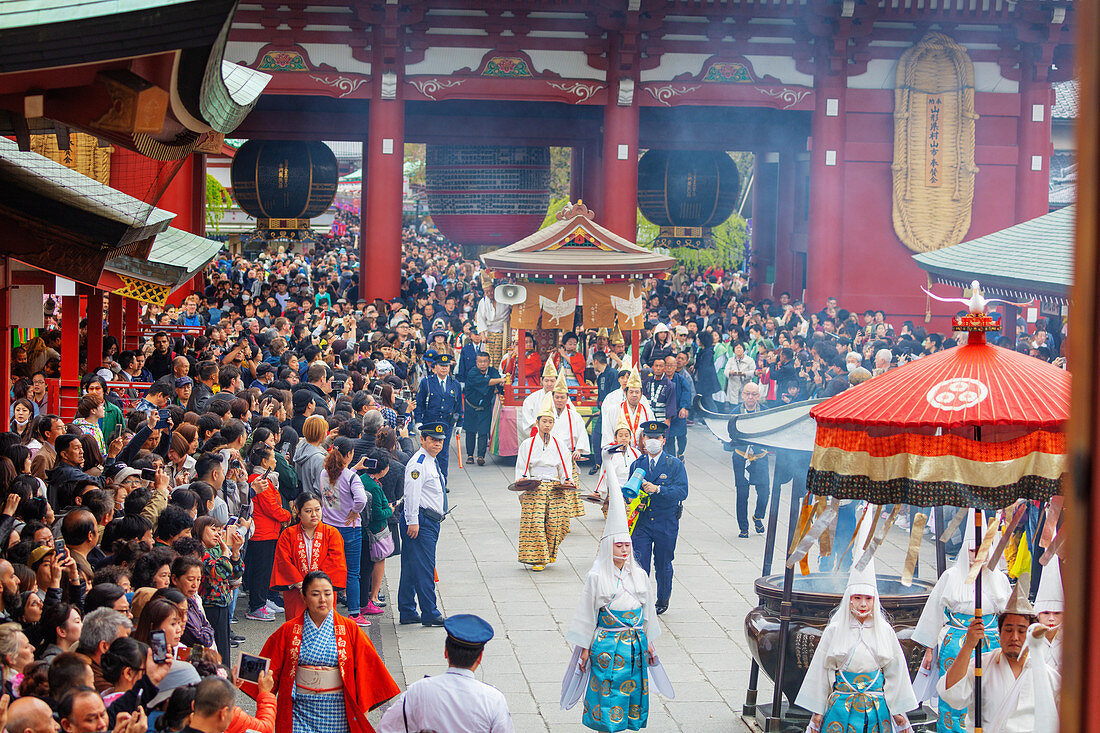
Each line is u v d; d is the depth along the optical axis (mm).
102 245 11633
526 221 41969
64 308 18406
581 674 10000
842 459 8547
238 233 59281
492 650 12547
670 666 12141
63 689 6012
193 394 17016
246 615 13438
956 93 35406
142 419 14000
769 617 10305
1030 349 22781
